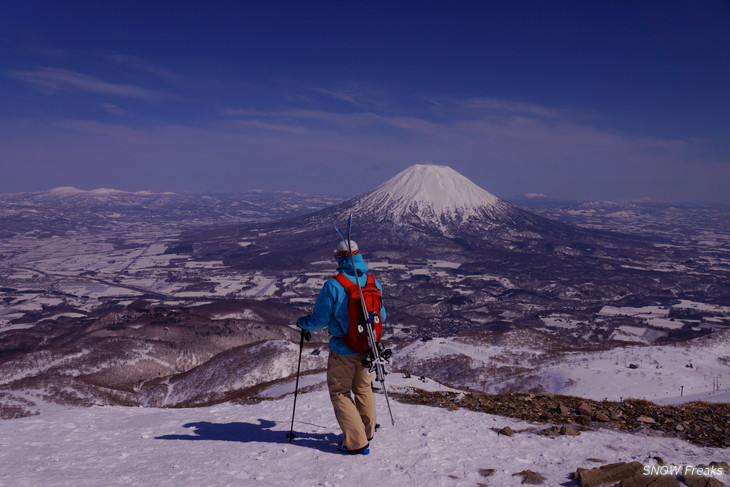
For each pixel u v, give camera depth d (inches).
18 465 235.9
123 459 250.4
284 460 241.9
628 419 334.0
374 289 245.0
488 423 321.1
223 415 364.8
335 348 246.4
